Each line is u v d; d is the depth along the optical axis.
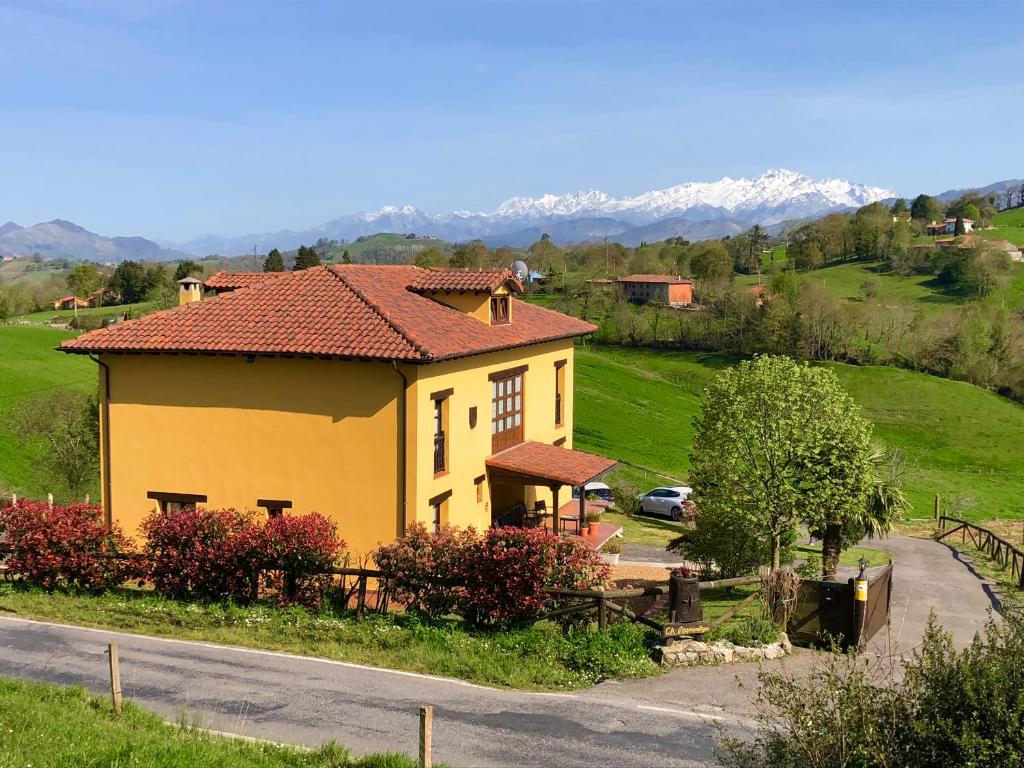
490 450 25.73
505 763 11.29
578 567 16.52
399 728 12.33
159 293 69.38
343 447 21.52
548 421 30.86
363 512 21.42
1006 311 105.00
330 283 24.75
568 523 29.75
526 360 28.47
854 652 9.02
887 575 18.78
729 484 21.00
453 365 22.94
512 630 16.25
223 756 10.43
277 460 22.06
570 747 11.82
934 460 71.25
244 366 22.17
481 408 24.94
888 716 7.80
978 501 58.84
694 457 22.08
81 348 22.84
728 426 20.91
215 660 15.10
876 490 24.59
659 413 70.62
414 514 21.02
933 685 7.74
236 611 17.31
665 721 12.79
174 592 18.50
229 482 22.47
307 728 12.26
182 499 22.83
